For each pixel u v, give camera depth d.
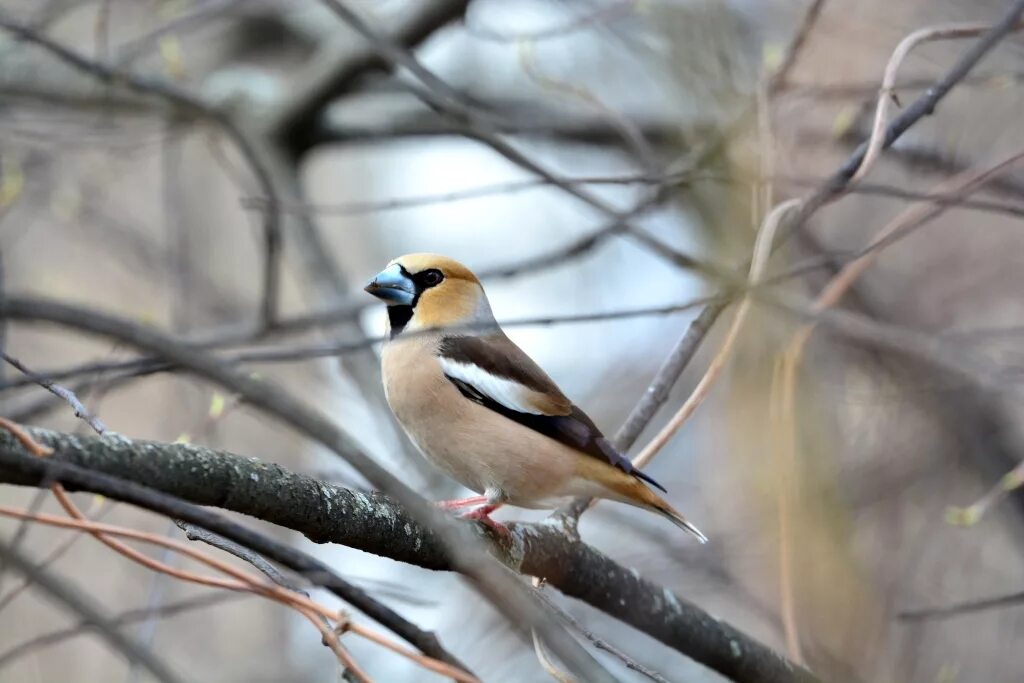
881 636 10.85
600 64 15.12
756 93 9.74
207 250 17.78
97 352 15.53
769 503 11.61
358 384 12.73
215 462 5.28
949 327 13.12
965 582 12.06
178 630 14.91
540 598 5.90
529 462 8.28
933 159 12.41
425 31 14.92
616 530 15.28
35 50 14.75
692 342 8.61
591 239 10.94
